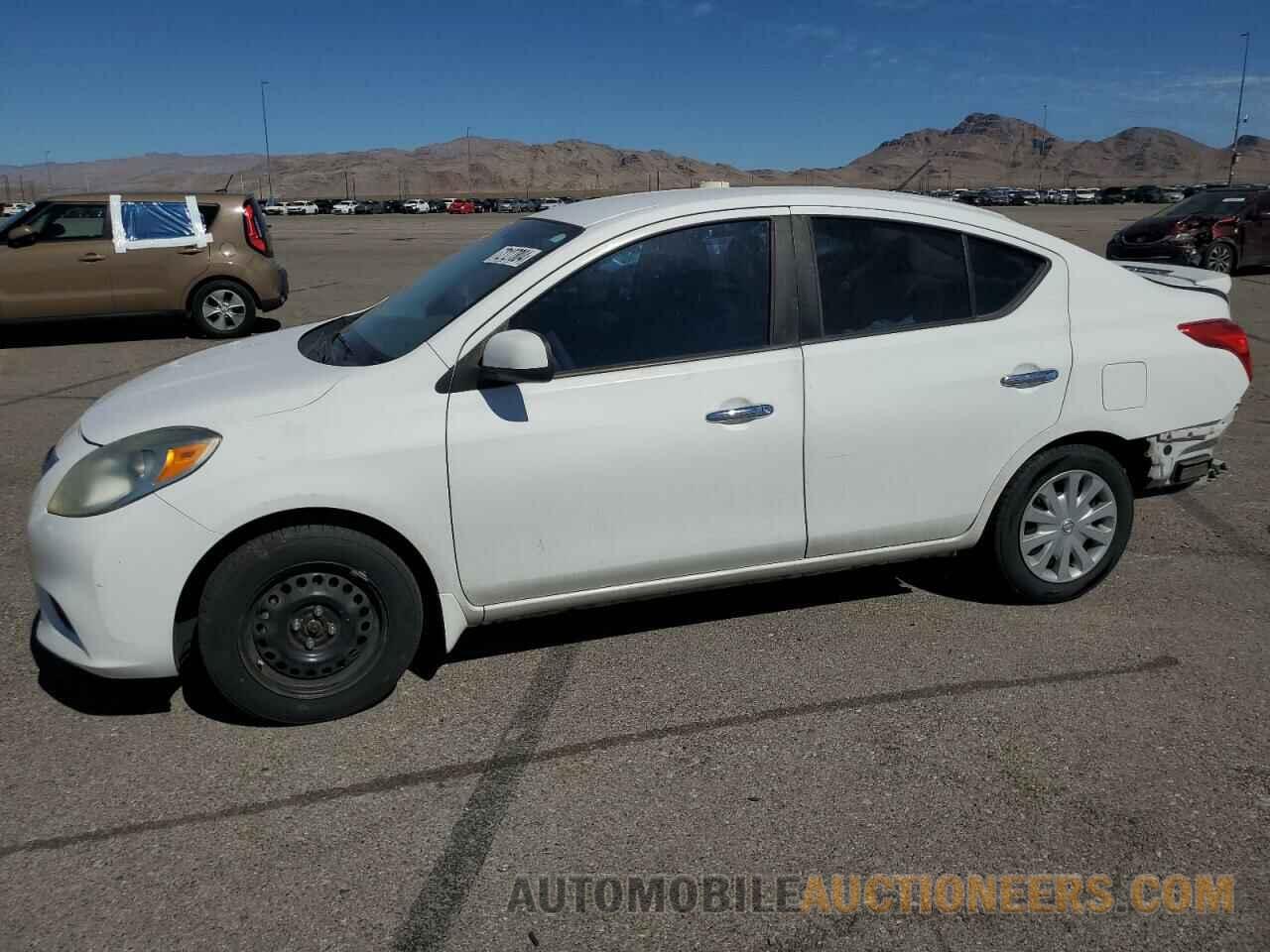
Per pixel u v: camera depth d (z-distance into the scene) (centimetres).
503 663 390
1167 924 254
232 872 276
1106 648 396
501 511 348
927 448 392
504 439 343
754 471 372
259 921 258
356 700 349
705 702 360
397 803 305
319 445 329
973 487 403
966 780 312
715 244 372
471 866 278
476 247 434
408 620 348
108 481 325
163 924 257
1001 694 362
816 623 420
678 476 364
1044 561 423
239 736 343
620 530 363
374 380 341
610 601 376
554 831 292
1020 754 326
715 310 369
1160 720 345
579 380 352
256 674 338
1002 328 398
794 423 372
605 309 359
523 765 325
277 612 337
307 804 305
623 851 283
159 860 281
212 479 322
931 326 392
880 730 341
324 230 4109
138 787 314
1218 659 386
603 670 384
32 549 336
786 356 371
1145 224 1770
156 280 1145
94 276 1122
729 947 249
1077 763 321
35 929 255
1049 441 408
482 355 343
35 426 760
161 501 320
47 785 315
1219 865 275
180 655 338
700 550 374
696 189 410
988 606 433
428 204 8931
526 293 352
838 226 385
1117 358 410
